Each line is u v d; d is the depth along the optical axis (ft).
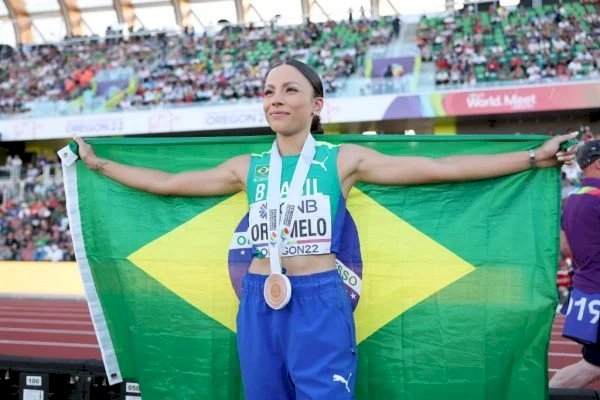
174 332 10.06
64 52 75.82
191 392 9.92
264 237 7.75
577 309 11.14
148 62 72.64
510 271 9.18
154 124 61.05
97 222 10.32
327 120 57.06
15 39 91.09
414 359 9.41
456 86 56.13
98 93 69.41
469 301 9.32
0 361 11.68
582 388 10.86
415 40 69.10
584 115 59.88
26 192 57.06
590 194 11.07
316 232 7.56
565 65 60.54
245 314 7.74
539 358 9.02
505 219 9.20
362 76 65.67
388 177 8.09
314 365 7.26
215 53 72.69
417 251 9.47
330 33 72.59
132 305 10.20
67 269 45.78
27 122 63.72
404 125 62.75
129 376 10.20
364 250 9.57
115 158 10.18
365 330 9.50
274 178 7.77
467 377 9.27
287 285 7.25
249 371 7.60
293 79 7.68
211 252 10.05
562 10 67.62
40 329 28.43
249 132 64.34
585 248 11.05
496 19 68.85
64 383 11.36
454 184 9.37
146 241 10.23
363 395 9.46
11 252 52.24
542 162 8.30
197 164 9.97
